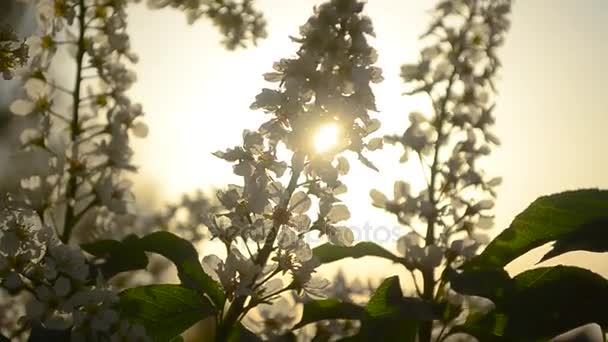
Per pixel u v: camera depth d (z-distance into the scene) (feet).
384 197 3.06
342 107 2.49
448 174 3.10
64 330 2.64
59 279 2.58
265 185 2.54
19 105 2.86
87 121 2.92
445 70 3.21
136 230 3.44
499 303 2.71
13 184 2.77
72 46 2.93
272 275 2.56
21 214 2.64
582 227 2.76
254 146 2.55
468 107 3.18
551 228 2.80
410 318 2.72
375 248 2.92
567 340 2.71
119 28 2.95
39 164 2.77
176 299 2.68
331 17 2.51
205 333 2.91
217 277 2.59
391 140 3.13
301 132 2.51
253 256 2.58
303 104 2.53
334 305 2.78
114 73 2.95
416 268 2.94
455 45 3.22
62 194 2.78
